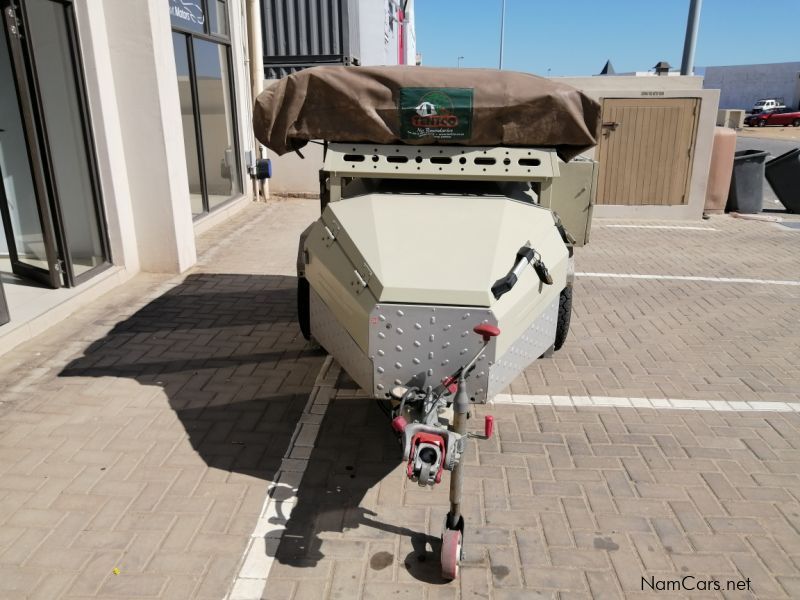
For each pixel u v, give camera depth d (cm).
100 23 673
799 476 399
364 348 341
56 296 637
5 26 568
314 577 313
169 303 678
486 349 328
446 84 417
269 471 396
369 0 1479
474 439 432
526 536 342
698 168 1182
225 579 310
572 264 525
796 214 1295
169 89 734
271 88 429
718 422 462
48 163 615
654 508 367
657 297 748
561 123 420
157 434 432
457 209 391
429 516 358
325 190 508
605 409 477
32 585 303
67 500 362
